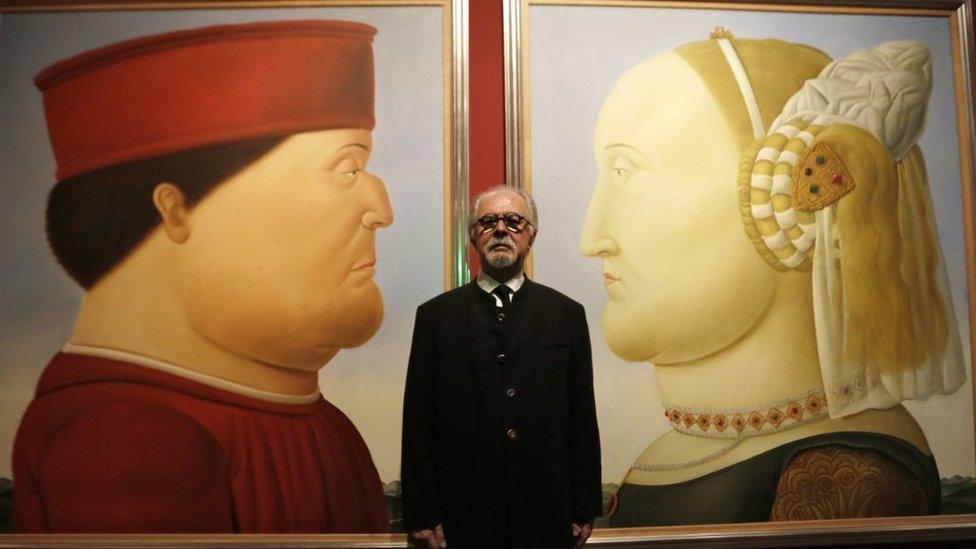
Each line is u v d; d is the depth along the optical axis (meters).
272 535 1.76
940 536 1.80
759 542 1.78
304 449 1.79
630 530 1.78
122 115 1.86
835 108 1.92
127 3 1.88
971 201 1.91
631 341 1.84
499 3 1.92
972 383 1.87
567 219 1.84
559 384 1.49
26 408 1.79
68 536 1.75
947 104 1.94
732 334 1.85
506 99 1.86
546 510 1.42
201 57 1.87
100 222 1.83
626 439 1.81
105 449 1.78
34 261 1.82
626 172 1.87
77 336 1.81
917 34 1.95
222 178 1.84
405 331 1.81
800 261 1.88
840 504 1.82
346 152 1.85
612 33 1.90
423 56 1.88
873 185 1.91
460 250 1.82
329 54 1.88
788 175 1.89
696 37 1.92
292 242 1.83
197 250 1.82
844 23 1.95
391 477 1.78
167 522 1.76
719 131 1.89
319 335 1.81
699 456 1.82
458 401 1.47
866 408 1.85
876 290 1.88
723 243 1.87
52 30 1.88
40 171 1.84
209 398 1.80
